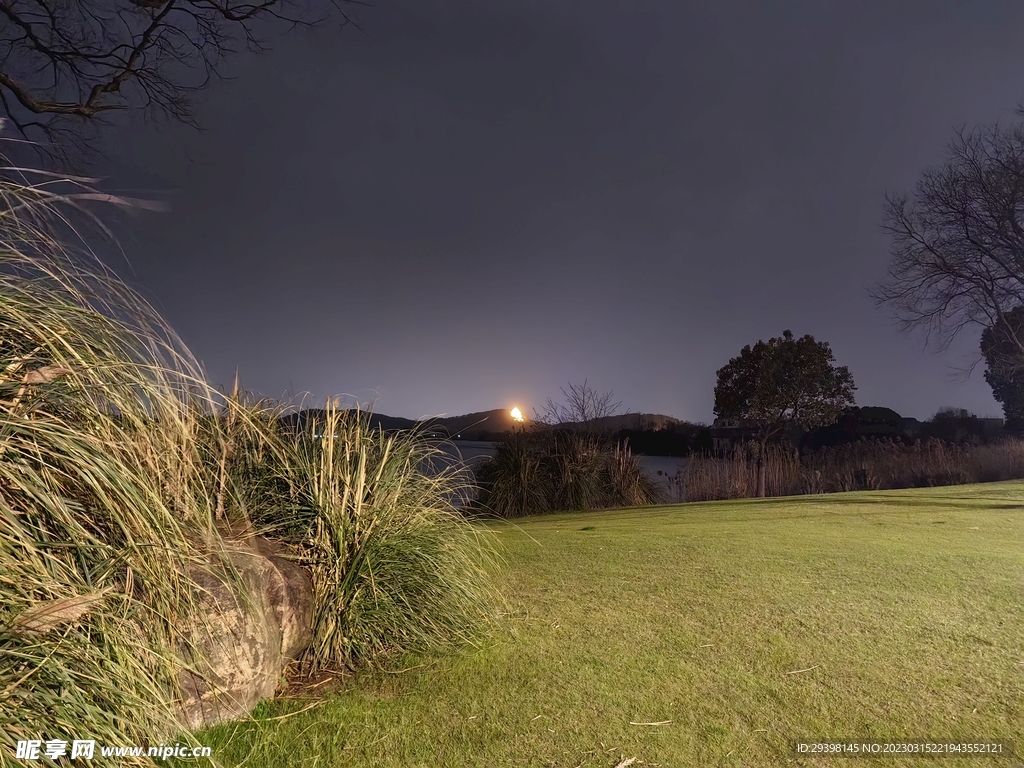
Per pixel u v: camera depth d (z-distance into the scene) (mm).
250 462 4070
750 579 5574
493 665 3693
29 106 10070
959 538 7738
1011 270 19203
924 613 4551
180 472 3033
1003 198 18719
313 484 3977
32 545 2156
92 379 2539
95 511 2502
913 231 20422
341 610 3770
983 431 28828
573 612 4652
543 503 13797
